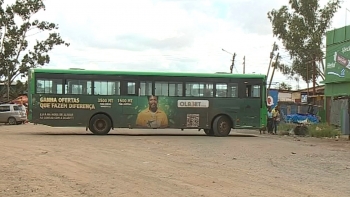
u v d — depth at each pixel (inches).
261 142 828.0
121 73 941.8
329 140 935.7
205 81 964.0
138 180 380.5
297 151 669.9
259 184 370.9
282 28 1962.4
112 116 936.3
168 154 589.9
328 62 1362.0
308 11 1936.5
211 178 395.9
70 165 467.8
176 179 388.2
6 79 1925.4
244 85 972.6
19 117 1525.6
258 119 973.2
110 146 682.8
